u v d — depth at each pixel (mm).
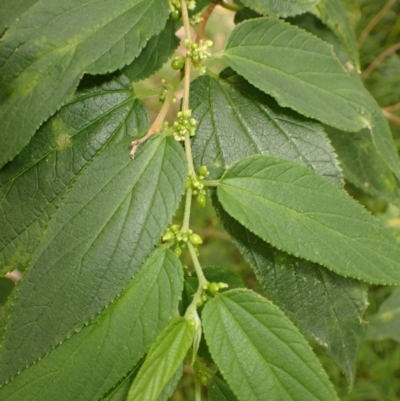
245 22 219
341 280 211
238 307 174
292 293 211
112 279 174
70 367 175
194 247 193
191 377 566
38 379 175
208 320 173
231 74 229
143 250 177
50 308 174
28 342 173
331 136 320
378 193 322
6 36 193
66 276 174
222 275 212
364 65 512
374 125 235
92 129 208
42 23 194
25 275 176
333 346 212
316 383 162
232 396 199
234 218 201
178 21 254
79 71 191
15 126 191
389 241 184
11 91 193
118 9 200
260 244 209
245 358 167
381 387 572
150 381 157
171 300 177
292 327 169
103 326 176
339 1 296
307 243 181
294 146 219
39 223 204
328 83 218
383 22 494
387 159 237
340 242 182
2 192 204
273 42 219
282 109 222
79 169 206
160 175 186
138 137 200
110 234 177
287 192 188
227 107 222
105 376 174
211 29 583
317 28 292
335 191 188
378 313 420
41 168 205
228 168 195
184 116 201
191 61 219
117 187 182
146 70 257
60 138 206
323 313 212
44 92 191
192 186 197
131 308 176
